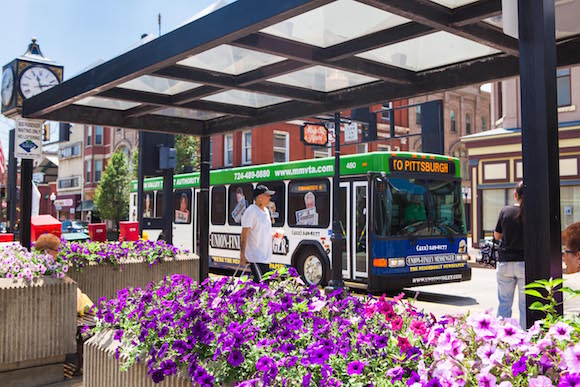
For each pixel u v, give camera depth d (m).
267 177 15.35
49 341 5.09
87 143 58.38
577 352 1.88
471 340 2.30
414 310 3.17
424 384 2.04
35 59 9.83
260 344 2.77
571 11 4.20
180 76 5.80
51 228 8.38
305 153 32.53
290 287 3.65
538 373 2.02
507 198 25.02
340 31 4.81
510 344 2.13
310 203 13.92
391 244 11.98
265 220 7.39
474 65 5.54
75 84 6.18
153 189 20.77
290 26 4.68
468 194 26.80
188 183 18.69
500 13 4.08
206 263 8.89
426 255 12.44
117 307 4.00
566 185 21.98
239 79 6.10
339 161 11.98
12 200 16.81
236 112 7.68
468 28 4.41
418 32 4.66
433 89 5.83
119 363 3.47
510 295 6.46
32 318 5.01
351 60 5.45
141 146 13.41
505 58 5.34
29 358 4.98
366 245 12.20
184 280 4.19
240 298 3.30
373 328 2.94
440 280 12.57
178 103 7.04
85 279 7.39
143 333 3.30
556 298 2.69
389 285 11.84
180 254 8.58
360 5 4.30
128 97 6.79
